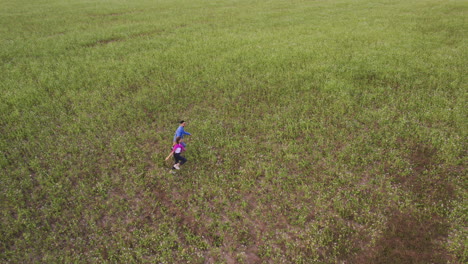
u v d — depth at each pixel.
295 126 13.06
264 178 10.36
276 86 17.03
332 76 17.73
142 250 7.96
